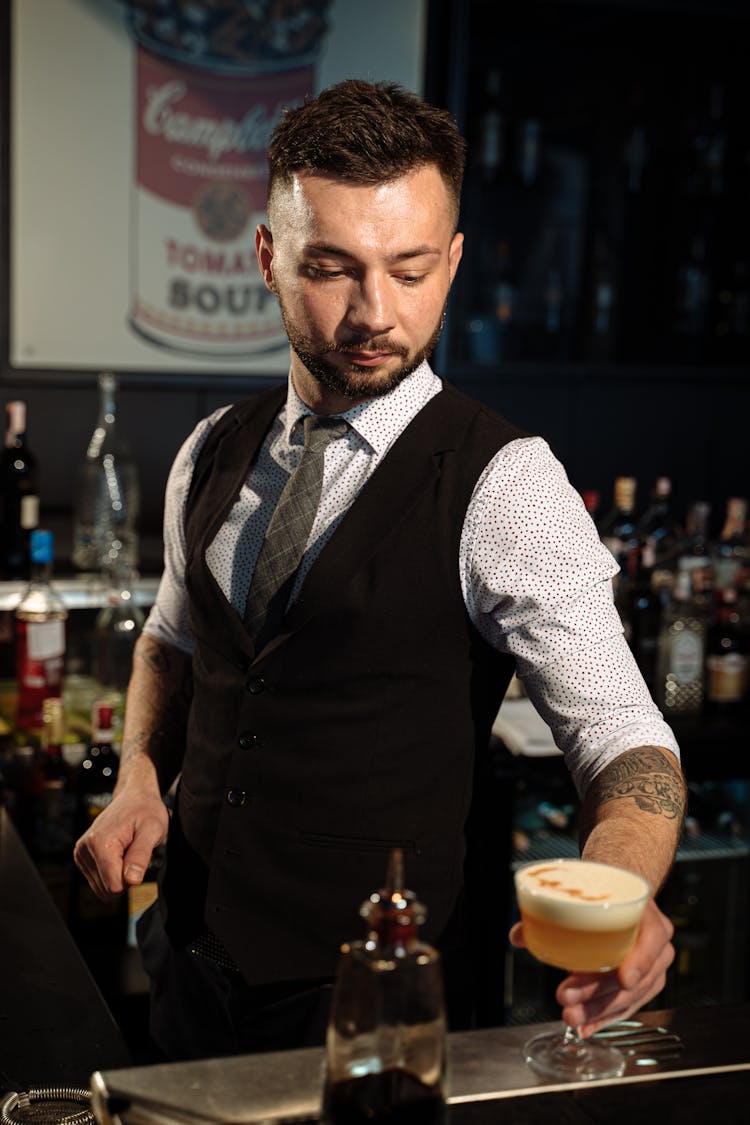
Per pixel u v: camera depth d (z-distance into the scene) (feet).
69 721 9.12
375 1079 2.81
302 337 4.58
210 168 11.28
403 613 4.65
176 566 5.79
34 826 8.45
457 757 4.78
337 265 4.39
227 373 11.62
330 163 4.29
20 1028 4.66
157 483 11.69
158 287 11.32
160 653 6.01
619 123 12.21
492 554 4.56
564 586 4.46
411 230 4.33
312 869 4.74
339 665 4.69
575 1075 3.20
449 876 4.80
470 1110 3.06
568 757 4.49
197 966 5.08
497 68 11.89
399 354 4.52
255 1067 3.17
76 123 10.89
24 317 11.03
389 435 4.82
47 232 10.97
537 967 10.03
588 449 12.66
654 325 12.56
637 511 12.88
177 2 10.91
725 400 13.00
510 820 8.48
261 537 5.11
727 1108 3.11
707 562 10.67
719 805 10.30
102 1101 3.04
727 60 12.25
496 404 12.32
